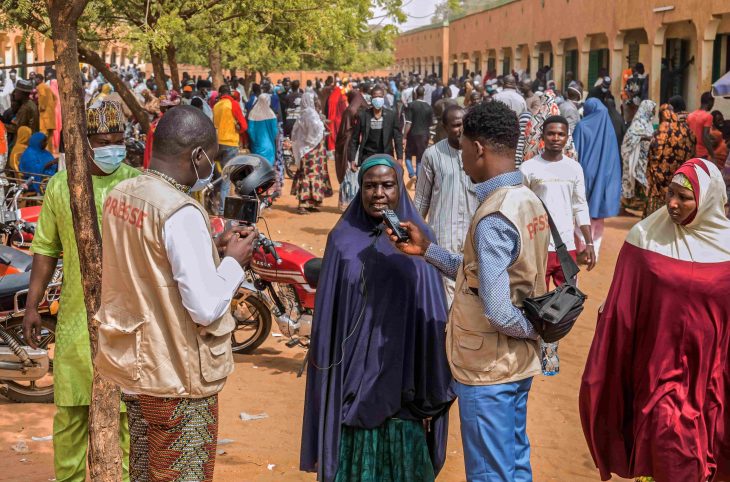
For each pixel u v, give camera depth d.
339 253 4.53
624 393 4.92
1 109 26.31
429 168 6.92
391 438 4.46
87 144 4.06
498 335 4.02
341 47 17.61
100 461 4.11
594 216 10.56
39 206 9.34
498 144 4.05
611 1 29.80
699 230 4.74
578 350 8.37
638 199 15.79
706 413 4.75
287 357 8.17
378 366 4.40
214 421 3.70
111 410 4.11
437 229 6.86
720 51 24.75
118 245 3.57
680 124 13.62
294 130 15.62
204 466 3.68
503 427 4.04
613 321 4.87
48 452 5.92
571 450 6.14
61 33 3.96
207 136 3.71
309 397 4.51
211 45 13.66
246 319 8.12
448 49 64.00
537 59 40.59
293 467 5.63
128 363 3.56
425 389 4.48
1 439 6.14
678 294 4.71
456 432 6.45
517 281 4.02
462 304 4.09
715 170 4.73
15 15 8.48
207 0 12.57
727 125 14.49
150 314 3.54
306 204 15.76
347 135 15.12
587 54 33.16
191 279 3.46
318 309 4.50
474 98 20.83
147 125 10.60
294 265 7.26
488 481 4.06
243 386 7.29
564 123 7.30
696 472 4.62
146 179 3.61
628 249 4.88
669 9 25.25
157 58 13.52
